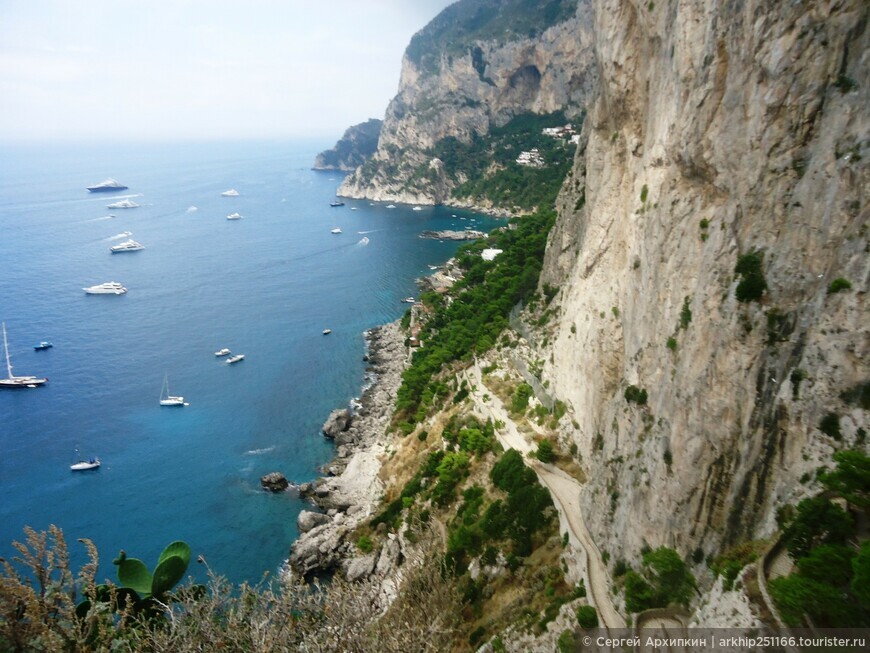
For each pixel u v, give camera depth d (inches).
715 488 1262.3
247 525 2903.5
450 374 3644.2
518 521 2055.9
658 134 1791.3
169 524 2918.3
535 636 1530.5
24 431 3713.1
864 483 877.8
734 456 1240.2
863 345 996.6
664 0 1806.1
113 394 4175.7
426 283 6437.0
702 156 1504.7
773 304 1223.5
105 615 615.5
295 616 728.3
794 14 1250.0
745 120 1369.3
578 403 2400.3
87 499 3105.3
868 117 1111.0
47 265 7258.9
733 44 1407.5
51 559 605.9
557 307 3277.6
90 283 6584.6
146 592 727.7
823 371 1047.0
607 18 2156.7
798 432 1079.0
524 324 3511.3
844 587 818.2
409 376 3806.6
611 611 1430.9
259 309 5846.5
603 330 2240.4
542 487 2135.8
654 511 1429.6
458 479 2568.9
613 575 1529.3
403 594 1419.8
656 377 1599.4
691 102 1550.2
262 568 2615.7
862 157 1095.6
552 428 2536.9
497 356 3422.7
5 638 542.6
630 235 2049.7
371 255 7810.0
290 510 3011.8
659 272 1652.3
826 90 1204.5
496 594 1851.6
